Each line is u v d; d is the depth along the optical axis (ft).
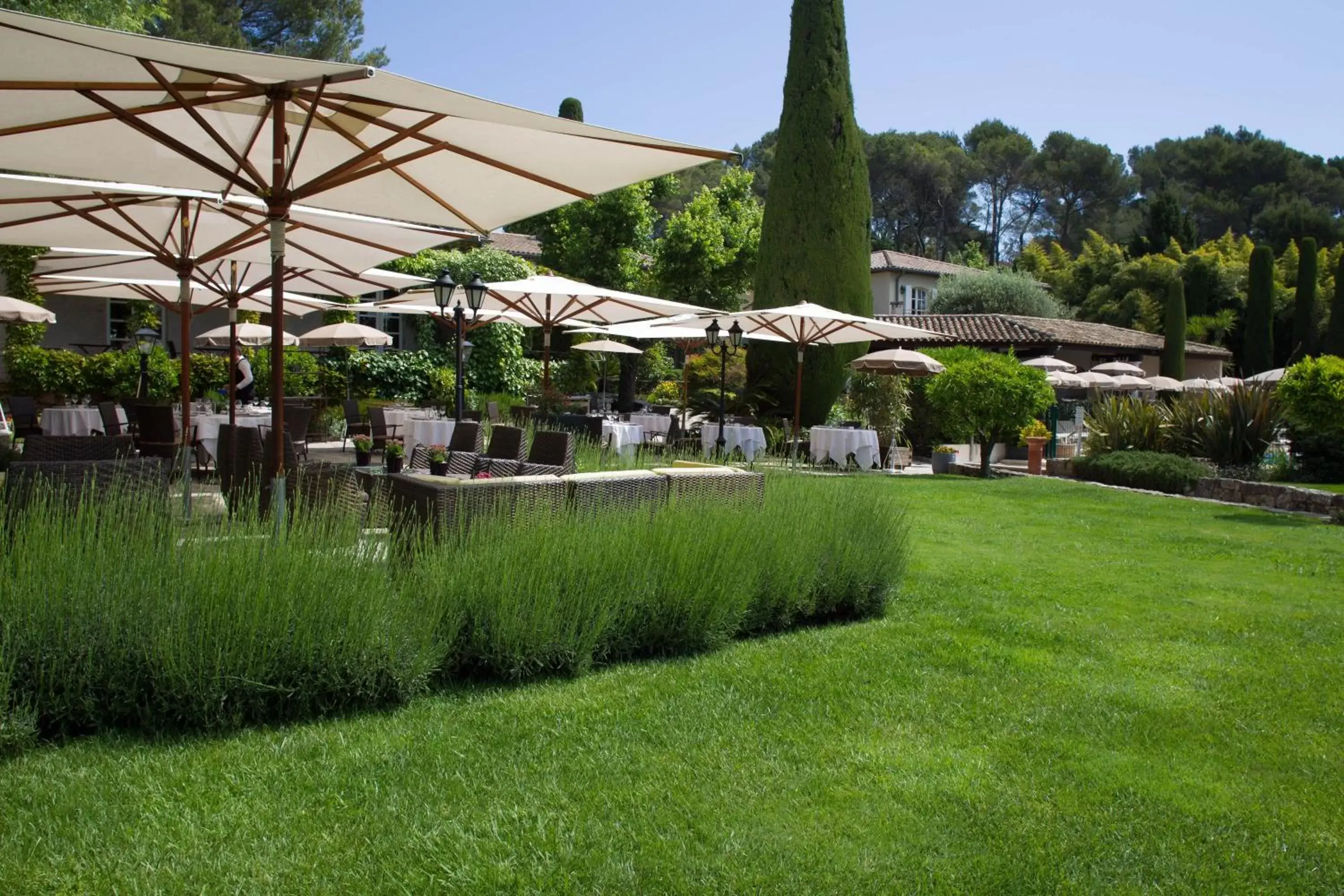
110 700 10.91
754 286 66.64
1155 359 114.52
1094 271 146.82
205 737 10.94
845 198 64.34
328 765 10.38
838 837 9.50
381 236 23.49
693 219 85.40
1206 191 176.24
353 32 90.89
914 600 20.30
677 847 9.08
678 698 13.26
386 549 14.14
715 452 49.73
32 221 21.79
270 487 17.75
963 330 91.15
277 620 11.60
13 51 11.81
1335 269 124.57
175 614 11.28
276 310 15.72
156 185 19.26
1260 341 120.47
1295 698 14.49
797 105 64.08
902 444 64.03
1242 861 9.39
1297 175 171.32
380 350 69.62
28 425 38.52
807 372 64.39
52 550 11.34
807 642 16.61
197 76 13.85
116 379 50.44
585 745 11.41
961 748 11.98
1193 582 23.32
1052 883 8.81
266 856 8.46
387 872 8.30
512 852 8.79
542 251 97.76
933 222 190.29
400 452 29.89
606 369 90.33
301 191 15.44
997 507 37.22
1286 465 53.88
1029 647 16.89
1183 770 11.63
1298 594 22.16
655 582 15.62
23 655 10.53
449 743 11.25
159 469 16.94
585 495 18.26
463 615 13.57
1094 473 52.65
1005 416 51.13
